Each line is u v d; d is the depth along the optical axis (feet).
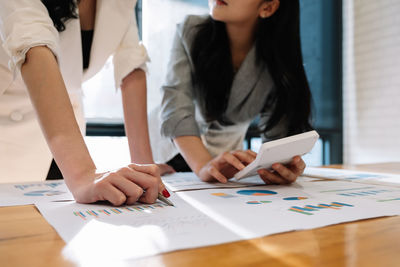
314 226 1.20
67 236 1.08
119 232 1.12
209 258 0.89
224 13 3.22
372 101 10.33
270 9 3.34
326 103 10.68
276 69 3.51
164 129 3.22
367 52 10.45
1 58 2.56
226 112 3.82
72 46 2.72
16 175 2.95
